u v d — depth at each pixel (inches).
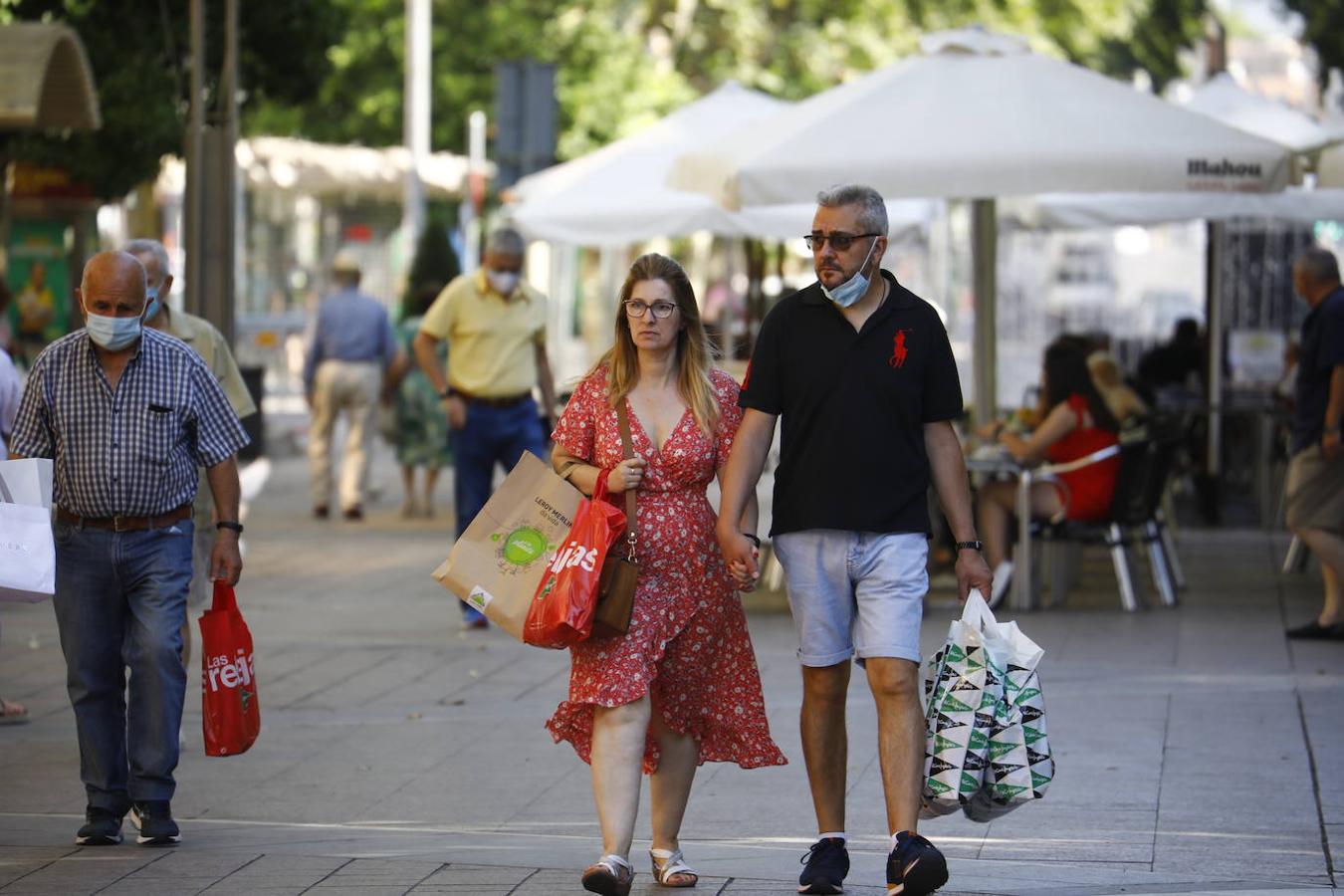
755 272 2256.4
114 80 1967.3
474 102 3905.0
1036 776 647.8
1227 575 1581.0
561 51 3937.0
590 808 830.5
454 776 895.7
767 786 871.7
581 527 661.3
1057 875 694.5
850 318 665.6
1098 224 1866.4
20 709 1006.4
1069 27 4234.7
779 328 671.1
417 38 2837.1
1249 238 2204.7
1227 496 2201.0
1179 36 4564.5
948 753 642.2
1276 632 1279.5
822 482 658.8
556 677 1143.6
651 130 1939.0
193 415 760.3
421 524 1950.1
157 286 895.1
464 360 1306.6
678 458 678.5
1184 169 1279.5
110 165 2030.0
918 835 631.8
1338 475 1232.2
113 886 677.9
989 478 1411.2
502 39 3922.2
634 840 773.9
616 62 3929.6
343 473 1975.9
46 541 711.7
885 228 657.0
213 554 763.4
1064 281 4667.8
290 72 2140.7
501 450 1314.0
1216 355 1996.8
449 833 779.4
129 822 808.9
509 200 1959.9
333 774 900.6
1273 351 2215.8
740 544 658.8
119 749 762.8
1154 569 1418.6
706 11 4185.5
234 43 1456.7
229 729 751.1
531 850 738.2
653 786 697.0
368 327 1959.9
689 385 687.1
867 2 4111.7
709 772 903.1
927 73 1347.2
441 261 2330.2
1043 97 1318.9
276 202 3523.6
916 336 663.8
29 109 1457.9
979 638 649.0
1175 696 1058.7
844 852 674.2
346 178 3316.9
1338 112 2113.7
